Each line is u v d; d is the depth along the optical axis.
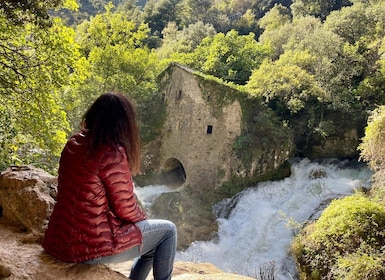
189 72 18.36
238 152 17.17
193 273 4.19
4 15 6.36
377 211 7.92
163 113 19.64
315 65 20.42
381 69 18.47
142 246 2.42
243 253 13.79
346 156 18.08
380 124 10.52
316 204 14.98
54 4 6.51
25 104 7.14
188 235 14.88
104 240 2.23
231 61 25.05
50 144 7.40
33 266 2.41
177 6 50.25
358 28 24.28
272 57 28.39
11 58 7.05
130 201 2.27
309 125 18.12
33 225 3.07
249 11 43.75
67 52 7.13
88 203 2.17
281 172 17.33
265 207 15.74
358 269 6.51
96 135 2.17
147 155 19.42
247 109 17.66
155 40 42.03
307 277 7.73
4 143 7.33
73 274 2.38
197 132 18.02
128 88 18.77
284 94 18.28
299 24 30.25
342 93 18.56
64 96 12.41
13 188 3.38
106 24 21.56
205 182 17.67
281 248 13.27
